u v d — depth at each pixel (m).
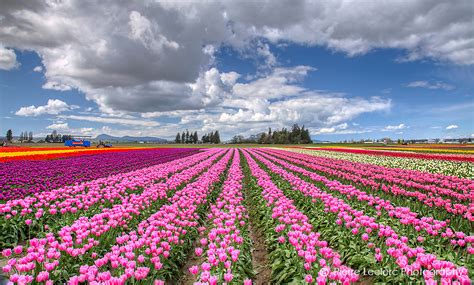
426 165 27.77
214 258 6.70
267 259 9.04
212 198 16.56
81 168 24.34
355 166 27.53
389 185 16.92
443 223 8.60
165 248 7.45
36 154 36.59
